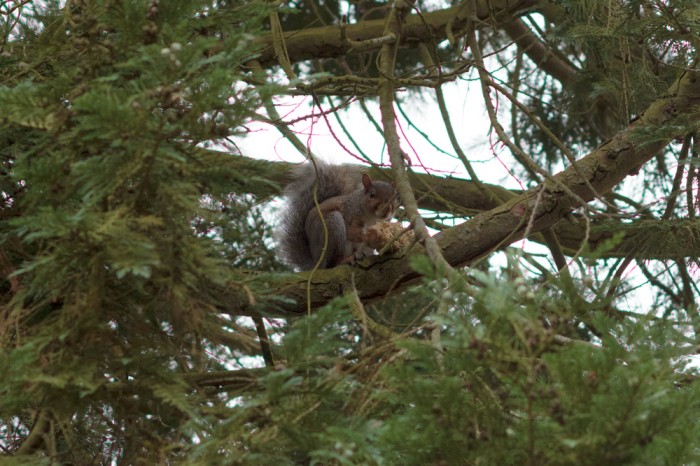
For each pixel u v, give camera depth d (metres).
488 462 3.87
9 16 6.35
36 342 4.24
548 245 8.59
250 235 8.09
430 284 4.23
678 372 4.27
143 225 4.13
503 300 3.78
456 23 10.30
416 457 3.96
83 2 5.45
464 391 4.13
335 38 10.28
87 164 4.14
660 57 8.43
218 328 4.75
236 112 4.47
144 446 5.02
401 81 7.49
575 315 4.12
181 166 4.32
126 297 4.70
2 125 4.94
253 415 4.30
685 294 9.54
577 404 3.72
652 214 9.78
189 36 4.88
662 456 3.57
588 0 7.85
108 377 4.55
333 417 4.38
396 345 4.31
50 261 4.19
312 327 4.51
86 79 4.63
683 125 7.19
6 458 4.47
